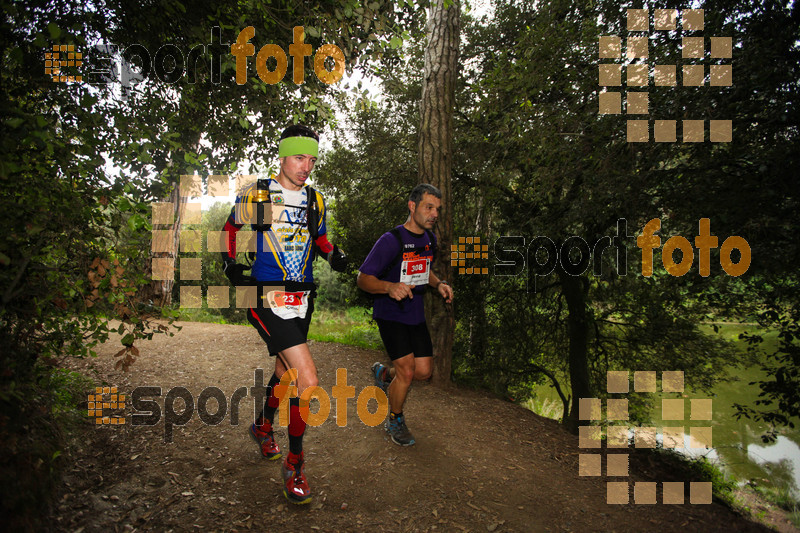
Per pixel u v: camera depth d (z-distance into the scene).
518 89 6.21
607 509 2.80
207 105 3.99
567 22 5.88
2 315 1.93
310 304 2.57
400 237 2.98
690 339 8.97
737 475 8.44
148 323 2.30
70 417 2.86
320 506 2.43
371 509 2.45
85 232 2.05
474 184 8.54
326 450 3.09
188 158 2.66
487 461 3.20
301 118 3.92
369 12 3.11
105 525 2.09
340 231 9.99
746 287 5.59
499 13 8.84
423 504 2.54
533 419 4.71
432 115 5.20
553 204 7.27
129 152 2.38
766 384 5.62
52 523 1.99
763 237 4.50
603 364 11.01
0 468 1.80
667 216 5.61
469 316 9.35
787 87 4.17
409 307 3.07
